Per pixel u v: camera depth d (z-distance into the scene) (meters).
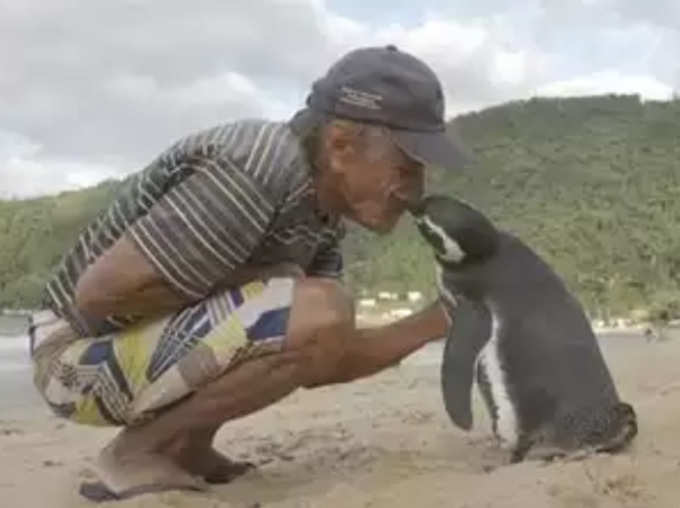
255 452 2.39
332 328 1.81
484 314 1.92
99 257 1.84
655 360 4.20
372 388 3.72
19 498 1.99
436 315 2.00
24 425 3.07
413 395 3.49
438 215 1.91
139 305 1.81
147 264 1.77
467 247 1.91
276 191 1.78
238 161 1.77
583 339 1.92
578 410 1.86
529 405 1.88
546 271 1.96
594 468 1.72
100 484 1.91
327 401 3.35
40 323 1.98
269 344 1.80
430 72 1.81
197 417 1.87
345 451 2.32
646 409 2.25
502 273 1.92
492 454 2.11
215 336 1.80
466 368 1.91
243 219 1.77
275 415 3.04
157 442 1.90
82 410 1.92
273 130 1.82
